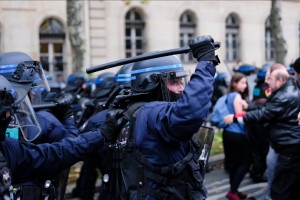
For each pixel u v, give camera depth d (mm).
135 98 2701
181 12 21453
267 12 22969
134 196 2500
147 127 2463
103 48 19359
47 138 3117
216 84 10711
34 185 2627
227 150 5789
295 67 4699
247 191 6426
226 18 23062
